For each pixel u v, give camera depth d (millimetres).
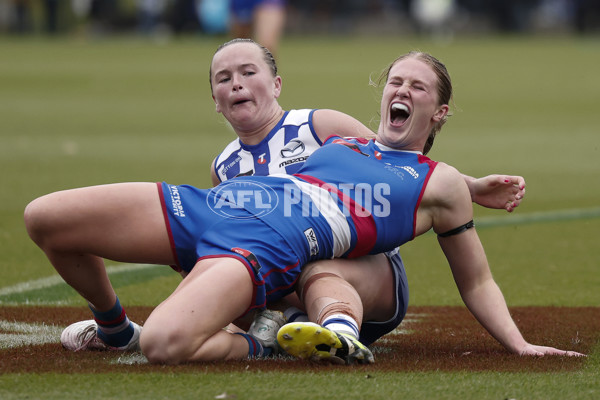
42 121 53344
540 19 189375
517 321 16047
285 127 15906
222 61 15680
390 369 11906
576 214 27703
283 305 13812
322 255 13531
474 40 163625
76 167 35656
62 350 13641
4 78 81312
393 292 14312
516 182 14500
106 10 176375
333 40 163375
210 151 41156
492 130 50781
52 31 166250
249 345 12594
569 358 12773
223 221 13125
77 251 13047
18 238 23500
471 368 12070
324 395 10641
